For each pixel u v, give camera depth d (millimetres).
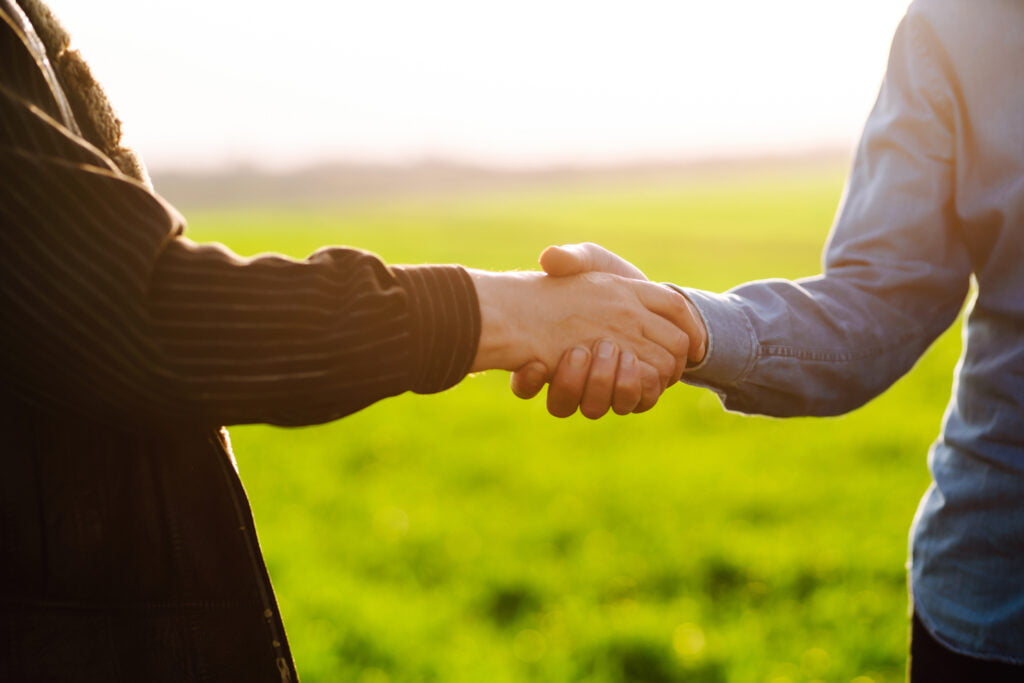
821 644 4664
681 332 1489
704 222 46781
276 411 1092
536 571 5824
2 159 988
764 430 9836
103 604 1166
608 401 1413
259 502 7742
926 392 11562
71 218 1003
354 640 4781
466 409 11461
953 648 1589
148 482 1197
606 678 4363
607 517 6957
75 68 1216
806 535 6434
